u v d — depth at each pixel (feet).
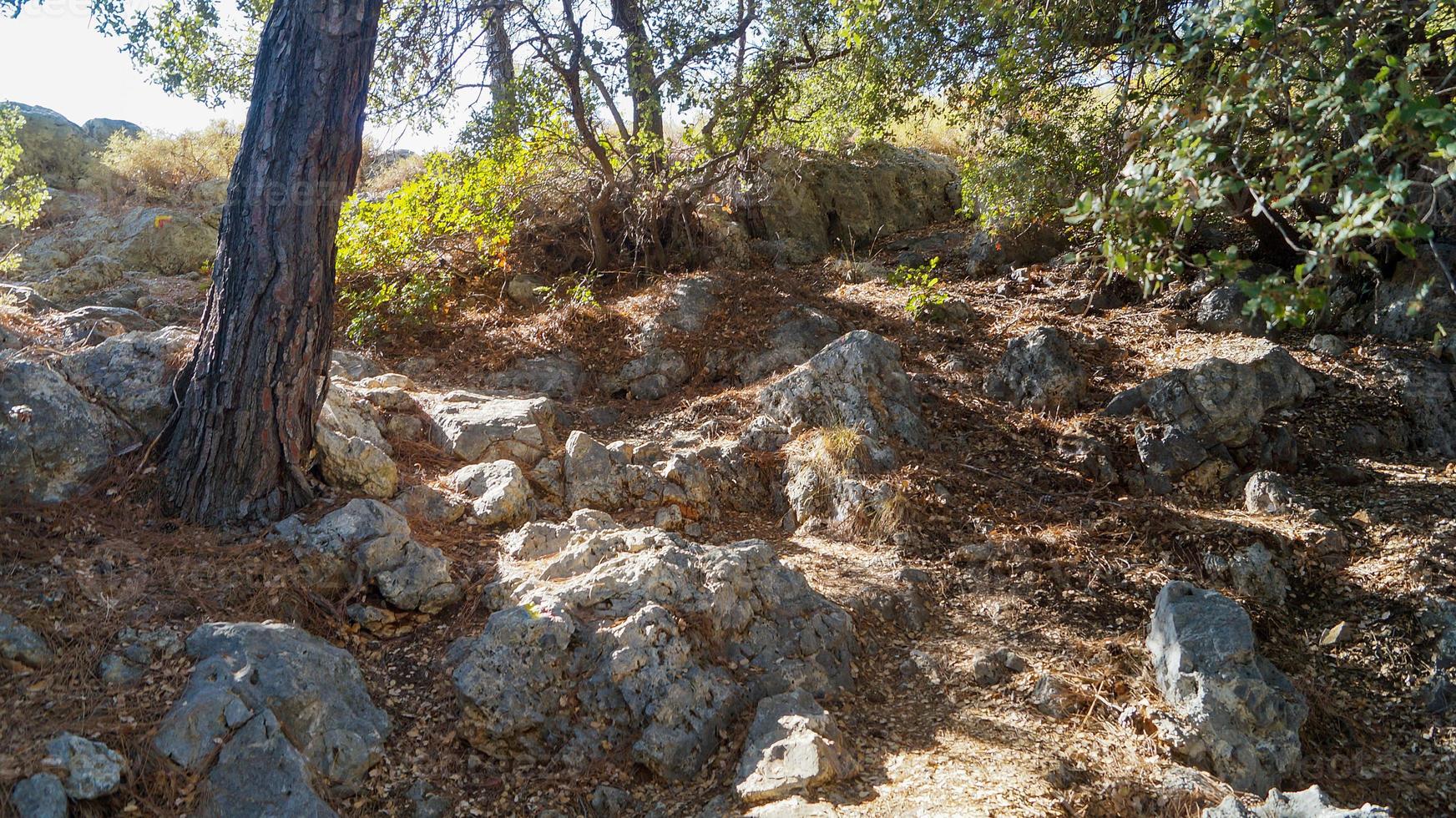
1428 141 11.50
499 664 15.78
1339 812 12.70
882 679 17.75
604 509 22.38
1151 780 15.08
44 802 11.91
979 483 24.08
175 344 20.54
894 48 32.63
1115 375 28.86
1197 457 24.30
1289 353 27.73
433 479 21.90
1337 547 21.26
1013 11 26.66
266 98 18.31
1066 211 13.30
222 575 16.80
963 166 38.47
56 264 37.14
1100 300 34.01
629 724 15.49
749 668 16.92
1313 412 26.50
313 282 18.86
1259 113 15.34
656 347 31.35
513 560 19.10
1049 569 20.84
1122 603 19.89
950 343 31.40
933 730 16.21
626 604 17.02
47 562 16.11
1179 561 21.11
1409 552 20.74
